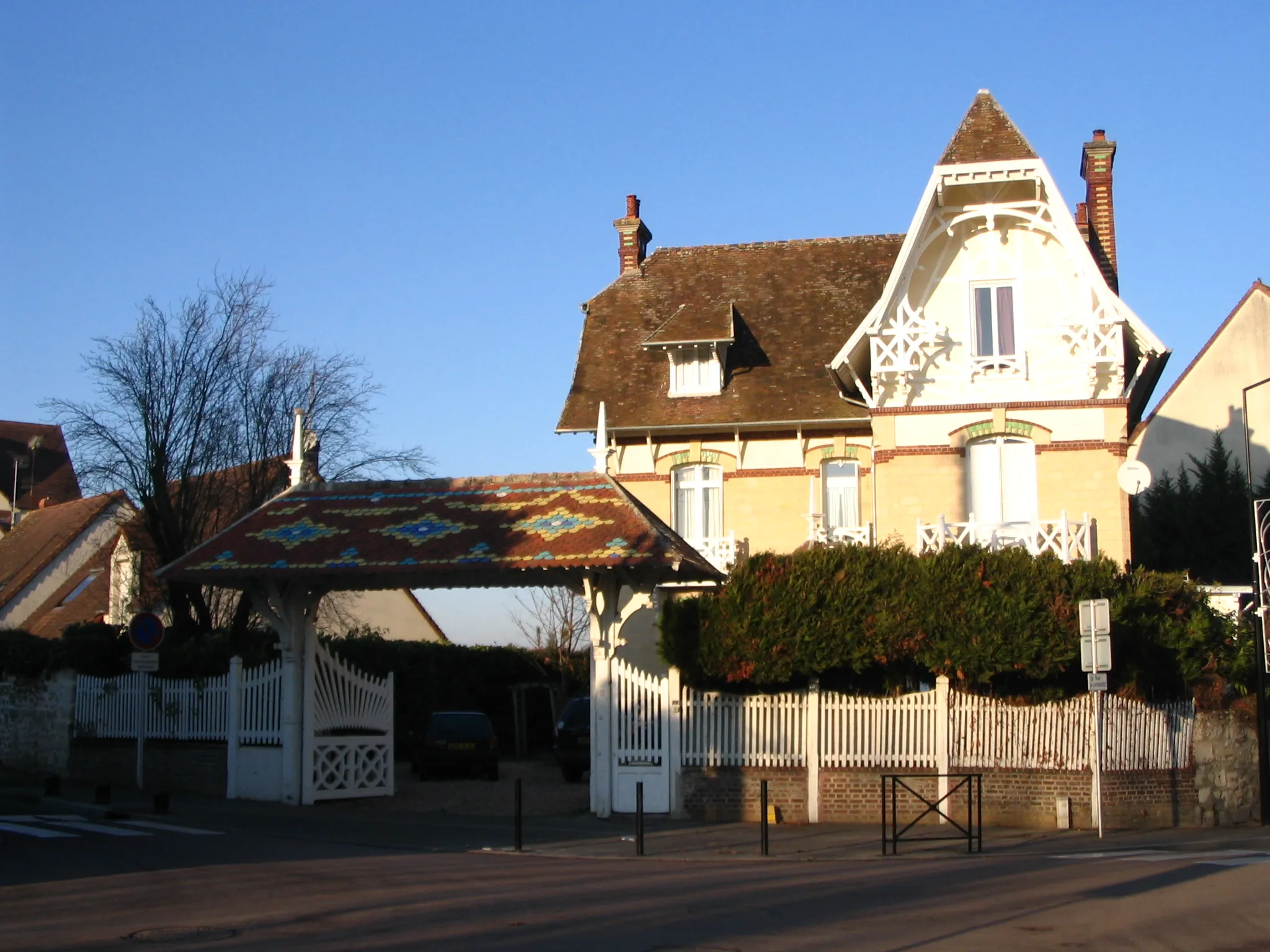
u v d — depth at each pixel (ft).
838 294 98.22
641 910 36.22
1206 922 34.65
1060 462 79.77
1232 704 70.90
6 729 89.86
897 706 63.41
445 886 41.04
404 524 64.03
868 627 62.64
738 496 89.15
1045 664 62.75
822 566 63.62
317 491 68.49
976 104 82.89
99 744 79.46
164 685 75.10
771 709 63.31
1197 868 46.11
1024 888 40.83
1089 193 97.04
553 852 52.03
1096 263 81.05
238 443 106.42
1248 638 73.20
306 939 31.58
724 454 89.66
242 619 91.25
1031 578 63.67
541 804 69.77
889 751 63.16
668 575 64.08
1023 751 63.98
